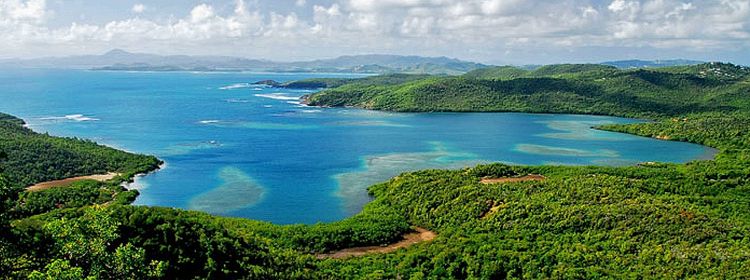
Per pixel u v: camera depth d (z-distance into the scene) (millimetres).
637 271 77000
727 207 113750
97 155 173250
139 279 40188
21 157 154250
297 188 151750
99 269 38156
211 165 179250
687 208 105125
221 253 70875
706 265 76438
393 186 139500
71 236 39750
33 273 33750
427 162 188750
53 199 128125
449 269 82188
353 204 136625
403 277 79688
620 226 95875
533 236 98000
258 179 161625
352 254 96438
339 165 182125
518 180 143625
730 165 167875
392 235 105125
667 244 86000
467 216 111875
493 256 84438
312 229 103562
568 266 79938
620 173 149375
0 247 39594
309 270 78562
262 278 69125
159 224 70625
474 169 152250
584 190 119812
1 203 41719
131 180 157000
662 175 147500
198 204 135875
